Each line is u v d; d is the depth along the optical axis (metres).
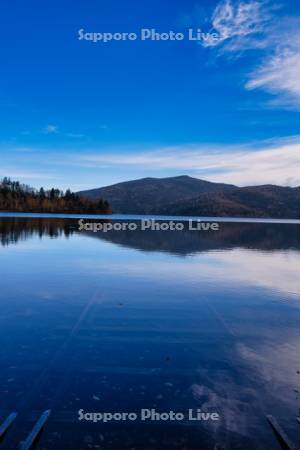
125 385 3.67
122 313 6.18
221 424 3.08
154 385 3.69
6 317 5.82
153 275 9.82
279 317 6.15
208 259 13.31
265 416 3.21
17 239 20.16
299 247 19.55
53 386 3.61
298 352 4.62
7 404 3.28
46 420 3.07
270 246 19.75
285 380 3.86
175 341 4.92
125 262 12.07
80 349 4.54
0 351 4.43
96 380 3.75
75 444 2.79
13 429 2.94
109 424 3.04
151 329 5.39
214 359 4.35
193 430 2.99
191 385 3.71
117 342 4.82
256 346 4.80
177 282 8.97
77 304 6.70
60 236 23.33
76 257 13.09
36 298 7.09
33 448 2.73
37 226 33.97
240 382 3.80
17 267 10.72
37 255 13.48
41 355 4.33
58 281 8.78
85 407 3.27
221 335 5.21
